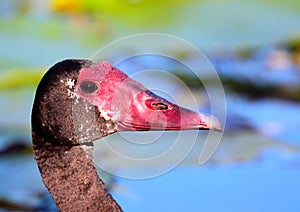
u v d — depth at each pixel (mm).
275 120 12633
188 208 11039
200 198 11172
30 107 12742
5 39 14297
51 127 8312
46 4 15133
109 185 11273
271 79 13789
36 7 15102
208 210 11000
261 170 11500
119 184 11289
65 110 8297
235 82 13602
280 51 14586
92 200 8438
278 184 11453
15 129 12266
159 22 15102
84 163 8430
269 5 15602
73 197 8430
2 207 10805
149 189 11273
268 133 12297
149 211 10930
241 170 11609
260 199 11234
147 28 14898
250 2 15836
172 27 15023
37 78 13398
